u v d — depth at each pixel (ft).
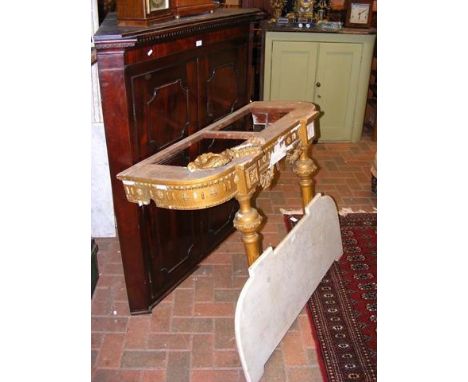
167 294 7.13
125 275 6.35
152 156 5.44
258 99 13.96
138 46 5.17
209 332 6.41
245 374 5.24
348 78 12.71
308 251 6.72
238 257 8.14
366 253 8.21
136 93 5.37
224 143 7.66
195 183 4.59
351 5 12.10
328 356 5.97
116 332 6.39
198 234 7.65
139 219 6.00
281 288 5.96
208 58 6.70
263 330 5.56
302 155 7.13
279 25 12.37
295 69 12.62
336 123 13.35
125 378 5.66
